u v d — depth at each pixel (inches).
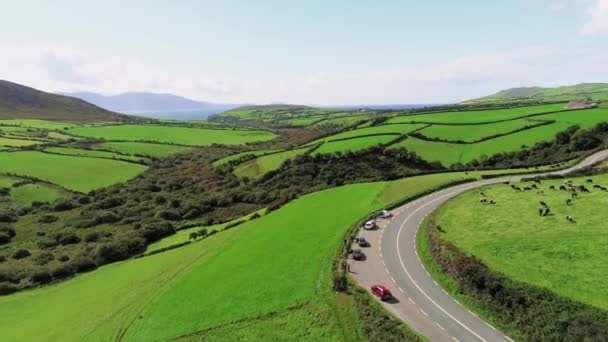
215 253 2620.6
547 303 1368.1
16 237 3661.4
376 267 1943.9
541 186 2908.5
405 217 2652.6
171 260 2726.4
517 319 1400.1
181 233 3656.5
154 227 3676.2
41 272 2790.4
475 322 1456.7
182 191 5103.3
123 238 3405.5
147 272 2564.0
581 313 1282.0
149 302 2032.5
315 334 1480.1
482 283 1581.0
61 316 2114.9
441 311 1535.4
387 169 4537.4
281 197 4111.7
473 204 2603.3
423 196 3110.2
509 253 1742.1
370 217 2672.2
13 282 2741.1
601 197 2432.3
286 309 1669.5
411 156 4655.5
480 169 4060.0
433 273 1862.7
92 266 3019.2
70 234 3612.2
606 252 1649.9
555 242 1798.7
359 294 1669.5
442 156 4643.2
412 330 1405.0
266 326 1587.1
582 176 3147.1
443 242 1987.0
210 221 3858.3
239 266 2240.4
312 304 1665.8
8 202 4330.7
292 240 2469.2
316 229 2613.2
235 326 1622.8
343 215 2842.0
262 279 1990.7
